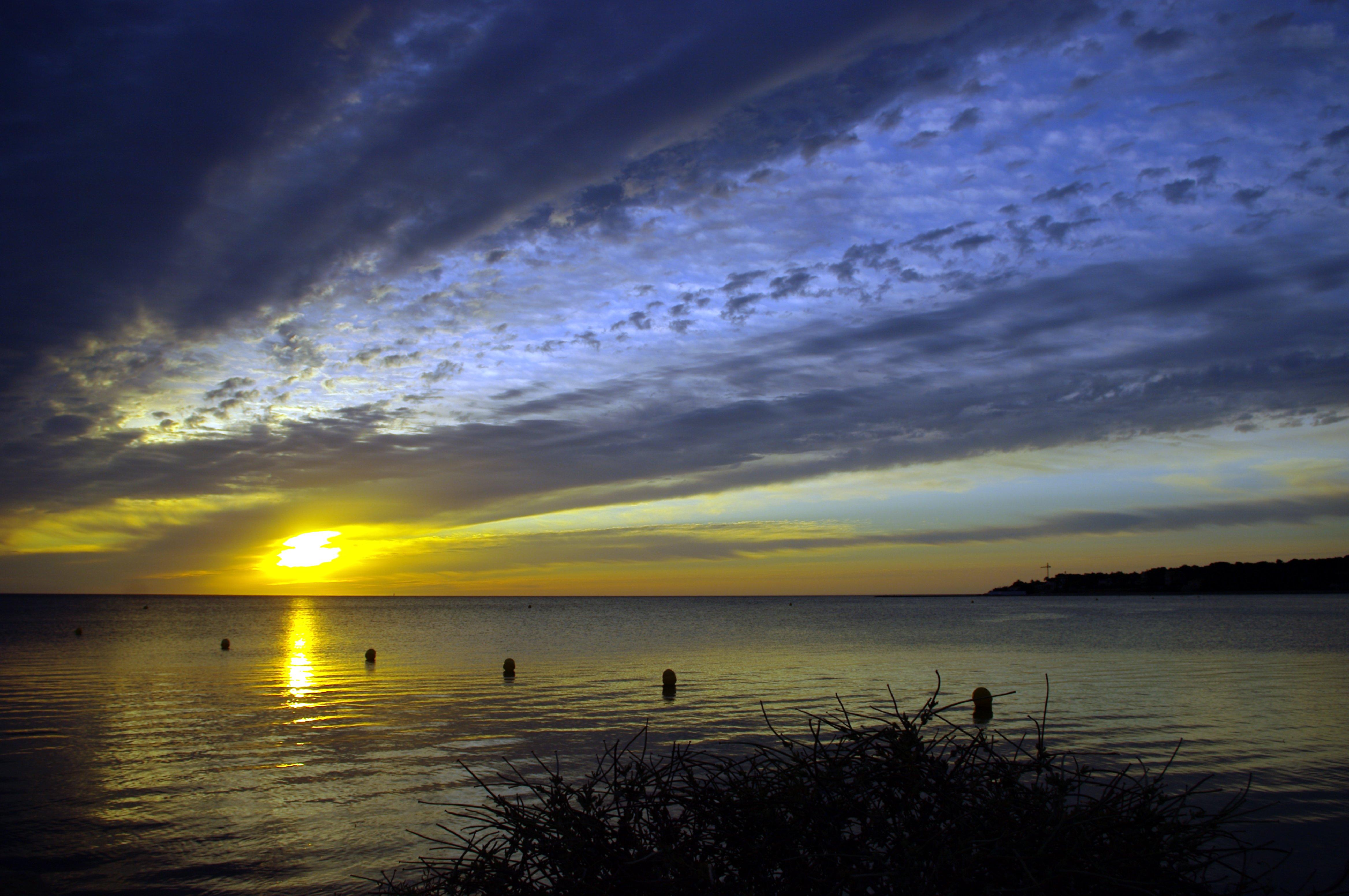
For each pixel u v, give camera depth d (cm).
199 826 845
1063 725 1402
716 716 1524
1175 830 314
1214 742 1239
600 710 1619
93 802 947
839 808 320
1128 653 3108
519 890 329
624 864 308
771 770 366
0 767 1128
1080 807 316
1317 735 1299
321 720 1518
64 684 2181
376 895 428
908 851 294
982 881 291
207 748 1260
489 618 8300
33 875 701
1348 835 781
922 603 18588
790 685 2067
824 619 7894
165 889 677
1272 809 872
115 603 17612
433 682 2167
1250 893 338
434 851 755
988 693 1427
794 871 305
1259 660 2738
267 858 747
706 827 331
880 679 2217
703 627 6075
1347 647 3372
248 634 5009
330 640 4347
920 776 323
